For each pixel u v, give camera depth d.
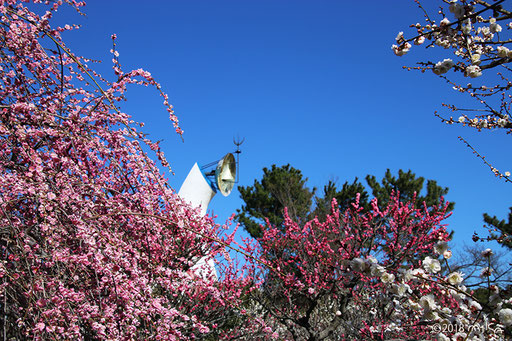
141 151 4.48
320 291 6.48
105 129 4.54
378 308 6.41
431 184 19.19
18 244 3.41
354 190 20.00
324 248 7.04
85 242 3.61
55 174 3.85
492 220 12.24
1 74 4.42
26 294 3.39
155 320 4.14
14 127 4.12
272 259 8.30
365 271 2.82
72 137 4.10
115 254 3.70
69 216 3.63
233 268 7.66
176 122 4.47
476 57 3.09
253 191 22.14
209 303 6.60
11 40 4.24
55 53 4.57
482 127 4.16
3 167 4.11
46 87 4.52
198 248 6.26
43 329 3.25
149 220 4.59
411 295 2.98
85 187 4.31
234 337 7.05
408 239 7.18
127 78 4.42
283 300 8.23
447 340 2.81
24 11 4.37
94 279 3.89
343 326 6.76
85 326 3.62
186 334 5.80
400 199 18.97
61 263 3.71
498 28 3.17
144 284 3.88
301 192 21.11
